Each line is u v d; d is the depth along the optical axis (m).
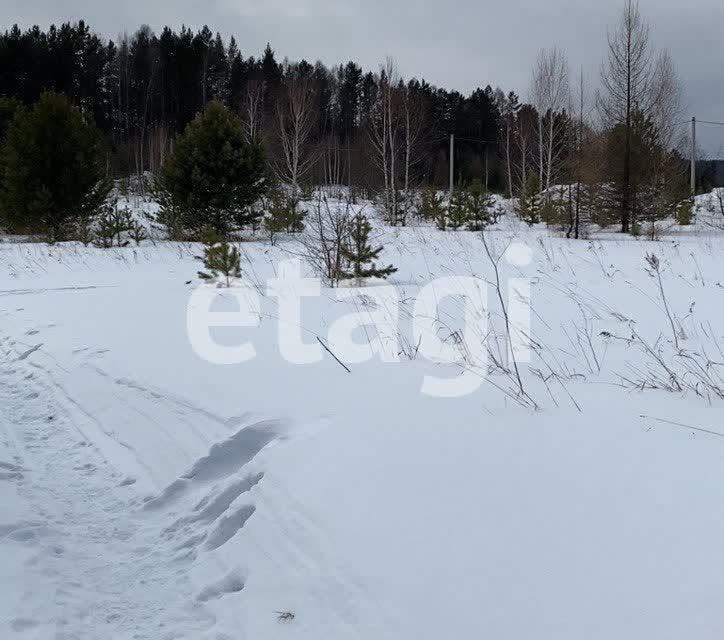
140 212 26.20
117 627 2.67
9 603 2.71
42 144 21.48
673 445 3.05
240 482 3.55
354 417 3.97
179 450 4.20
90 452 4.57
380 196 29.20
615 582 2.16
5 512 3.56
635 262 11.69
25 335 7.79
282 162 36.00
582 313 6.80
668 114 23.80
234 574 2.88
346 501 3.00
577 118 22.80
